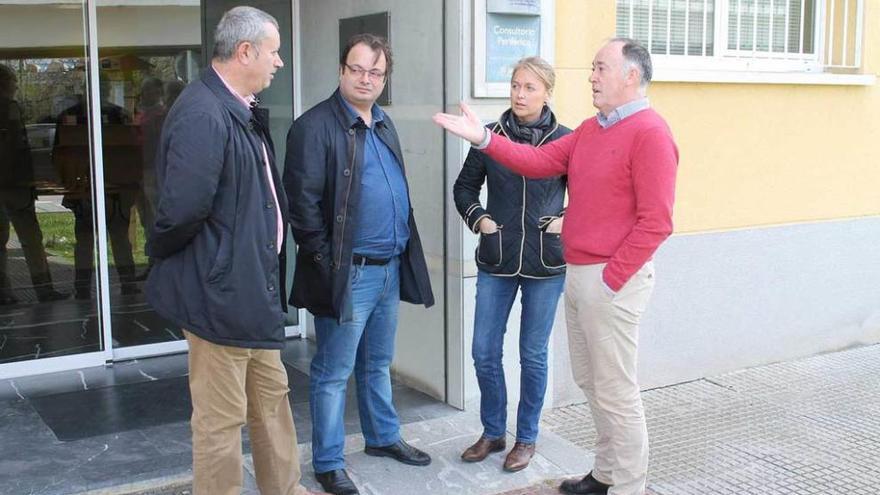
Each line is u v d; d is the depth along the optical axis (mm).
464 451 4355
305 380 5320
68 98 5250
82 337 5430
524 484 4098
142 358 5613
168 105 5523
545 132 4051
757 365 5961
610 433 3779
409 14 4926
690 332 5625
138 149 5473
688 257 5543
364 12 5238
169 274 3197
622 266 3521
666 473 4367
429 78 4820
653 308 5461
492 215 4066
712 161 5570
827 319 6219
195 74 5590
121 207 5473
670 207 3484
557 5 4867
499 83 4652
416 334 5172
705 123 5512
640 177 3486
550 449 4473
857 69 6176
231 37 3180
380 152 3867
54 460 4125
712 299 5680
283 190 3449
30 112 5172
